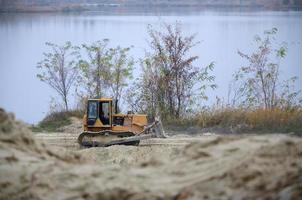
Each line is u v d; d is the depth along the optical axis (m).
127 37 148.12
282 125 58.88
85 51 104.88
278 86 66.94
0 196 20.61
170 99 68.19
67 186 20.36
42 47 150.50
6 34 185.88
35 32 188.62
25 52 142.62
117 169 21.47
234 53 119.56
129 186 19.56
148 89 69.25
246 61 111.81
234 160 19.53
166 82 68.62
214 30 181.50
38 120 72.69
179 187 18.91
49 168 21.53
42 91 99.56
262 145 20.23
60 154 24.31
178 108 67.69
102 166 22.38
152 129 55.69
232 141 21.58
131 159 43.53
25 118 76.00
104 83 72.19
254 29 177.25
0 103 88.38
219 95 74.25
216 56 117.56
